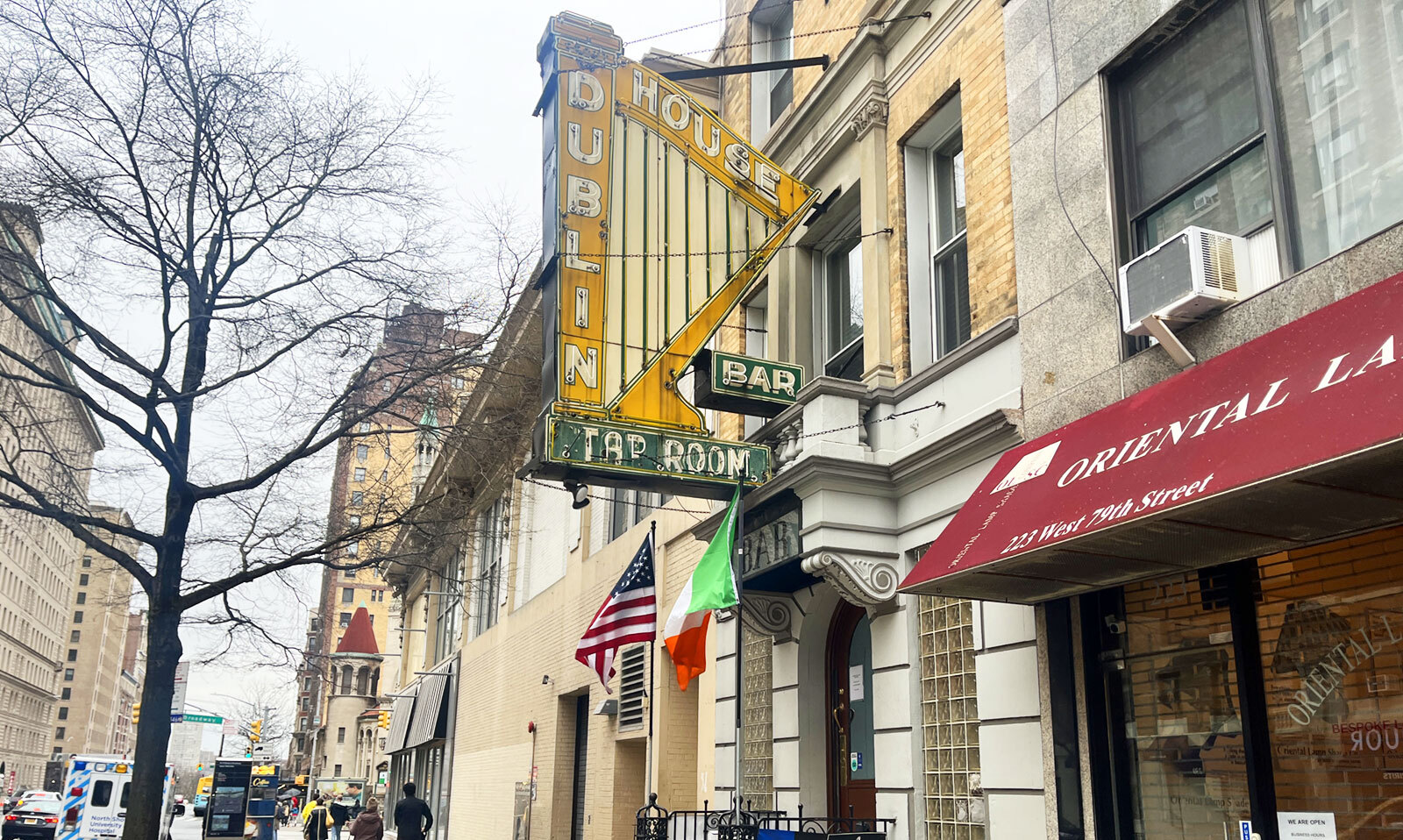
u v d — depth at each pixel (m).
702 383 10.20
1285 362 5.27
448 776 30.91
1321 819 5.62
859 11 11.45
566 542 21.38
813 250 12.32
